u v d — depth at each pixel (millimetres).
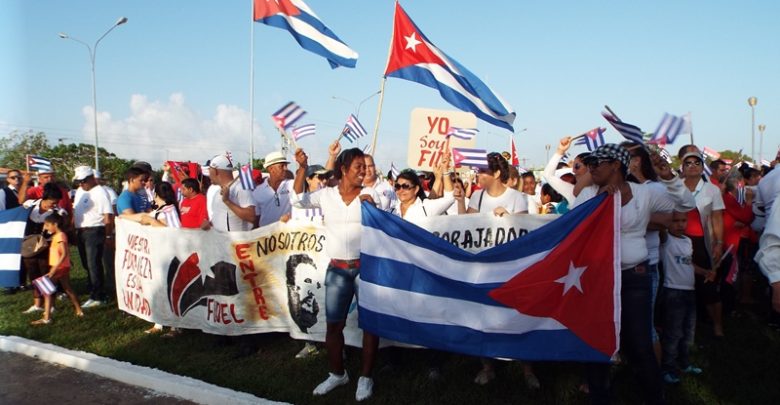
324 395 4613
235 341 6141
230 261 5902
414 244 4445
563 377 4848
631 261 3740
